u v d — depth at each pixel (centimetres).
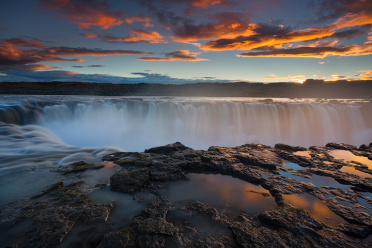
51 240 300
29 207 379
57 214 357
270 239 296
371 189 447
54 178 516
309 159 629
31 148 846
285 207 373
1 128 1191
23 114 1612
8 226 326
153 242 292
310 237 303
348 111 2114
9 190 451
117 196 429
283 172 544
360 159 650
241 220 350
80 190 451
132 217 358
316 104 2112
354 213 362
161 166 566
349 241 298
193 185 484
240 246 286
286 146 775
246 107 2023
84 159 705
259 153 676
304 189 451
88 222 341
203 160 624
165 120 1945
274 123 2025
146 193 445
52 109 1748
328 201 405
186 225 335
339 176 508
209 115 1994
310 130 2055
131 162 598
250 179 506
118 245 284
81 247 292
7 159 689
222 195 439
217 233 317
